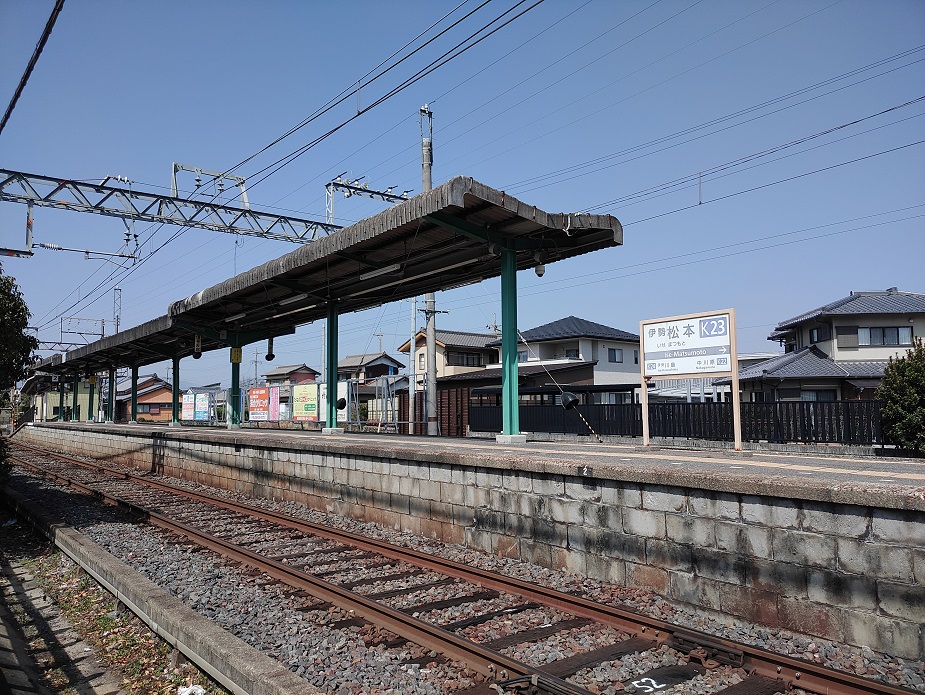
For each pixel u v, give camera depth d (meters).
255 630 5.34
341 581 6.86
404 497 9.30
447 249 12.22
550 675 4.25
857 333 26.91
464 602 6.07
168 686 4.79
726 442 15.87
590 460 7.71
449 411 24.70
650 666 4.54
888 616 4.56
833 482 4.93
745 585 5.37
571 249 11.87
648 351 10.01
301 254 12.69
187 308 18.58
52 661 5.47
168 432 18.84
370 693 4.17
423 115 20.11
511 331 11.56
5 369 10.73
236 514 11.36
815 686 4.11
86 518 11.34
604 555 6.53
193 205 19.05
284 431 19.92
